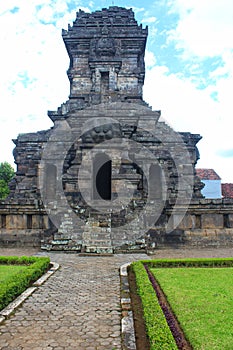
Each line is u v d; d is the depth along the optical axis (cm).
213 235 2375
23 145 2998
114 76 3119
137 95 3209
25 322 873
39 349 718
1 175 5878
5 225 2397
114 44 3172
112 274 1419
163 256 1983
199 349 691
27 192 2634
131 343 736
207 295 1073
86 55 3325
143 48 3453
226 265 1620
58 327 839
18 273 1238
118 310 963
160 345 635
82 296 1099
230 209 2383
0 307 941
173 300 1020
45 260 1527
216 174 5225
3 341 759
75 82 3291
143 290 1030
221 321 848
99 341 757
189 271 1453
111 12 3409
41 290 1172
